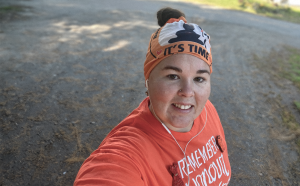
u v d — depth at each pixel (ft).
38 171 7.20
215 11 43.47
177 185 2.80
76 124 9.46
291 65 18.95
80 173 2.51
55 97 11.02
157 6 39.65
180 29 2.58
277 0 73.00
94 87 12.41
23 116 9.47
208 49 2.71
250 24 36.09
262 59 19.75
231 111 11.64
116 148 2.64
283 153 9.03
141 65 15.93
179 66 2.49
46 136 8.62
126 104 11.30
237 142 9.43
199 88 2.64
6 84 11.50
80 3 34.27
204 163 3.20
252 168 8.17
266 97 13.34
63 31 20.92
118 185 2.26
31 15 24.63
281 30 35.55
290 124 10.85
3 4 27.25
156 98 2.64
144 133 2.88
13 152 7.75
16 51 15.43
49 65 14.06
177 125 2.69
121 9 33.58
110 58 16.37
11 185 6.66
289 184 7.65
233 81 15.08
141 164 2.58
